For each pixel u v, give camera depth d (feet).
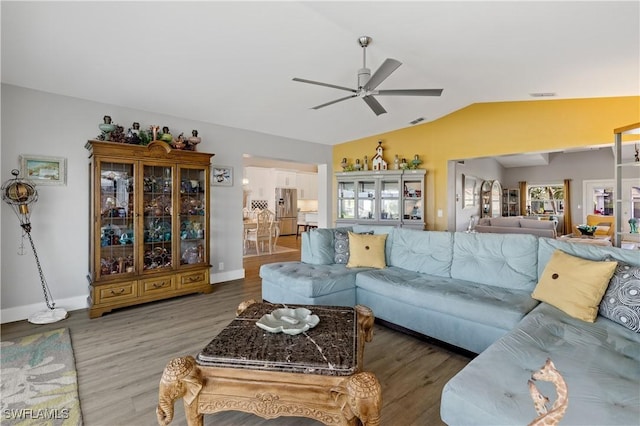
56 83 10.53
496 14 6.56
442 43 8.39
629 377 4.37
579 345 5.32
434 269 10.56
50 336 9.23
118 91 11.43
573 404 3.79
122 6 7.20
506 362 4.80
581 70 9.64
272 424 5.73
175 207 12.78
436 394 6.50
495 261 9.32
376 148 20.15
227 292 13.97
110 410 5.98
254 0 7.18
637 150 13.19
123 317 10.84
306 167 34.88
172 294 12.62
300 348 5.36
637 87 11.39
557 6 6.01
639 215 16.02
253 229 24.31
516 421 3.64
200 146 14.97
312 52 9.62
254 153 17.29
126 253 11.80
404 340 9.06
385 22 7.54
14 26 7.61
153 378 7.10
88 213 11.80
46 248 11.03
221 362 5.03
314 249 12.59
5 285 10.35
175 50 9.18
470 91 13.19
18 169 10.47
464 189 22.82
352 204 20.88
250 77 11.20
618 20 6.39
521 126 15.05
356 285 10.68
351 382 4.57
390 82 12.14
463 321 7.99
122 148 11.36
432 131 17.94
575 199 30.40
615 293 6.35
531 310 7.30
